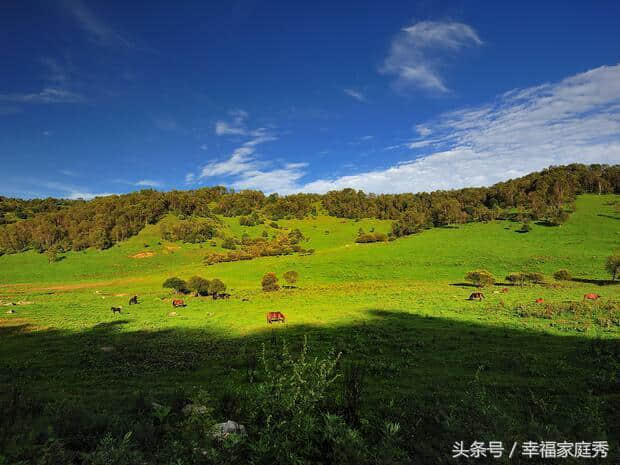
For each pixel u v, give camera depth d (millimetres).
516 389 13289
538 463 6082
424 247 99750
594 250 79500
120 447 5812
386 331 27469
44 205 197000
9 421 8078
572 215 116812
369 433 7715
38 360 21875
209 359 20984
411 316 34281
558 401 11844
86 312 44031
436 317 32969
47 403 10594
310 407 6359
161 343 26391
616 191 146375
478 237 105812
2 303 53250
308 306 44094
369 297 49719
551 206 123375
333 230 173500
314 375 6539
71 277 100438
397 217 193125
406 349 21062
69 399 12242
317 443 6117
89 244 133875
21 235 133500
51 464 5820
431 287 58812
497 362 17844
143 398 11055
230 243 141000
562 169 185375
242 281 79562
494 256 82750
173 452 6078
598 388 13180
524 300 40250
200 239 148125
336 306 43250
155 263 118250
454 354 19938
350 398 8250
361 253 100812
